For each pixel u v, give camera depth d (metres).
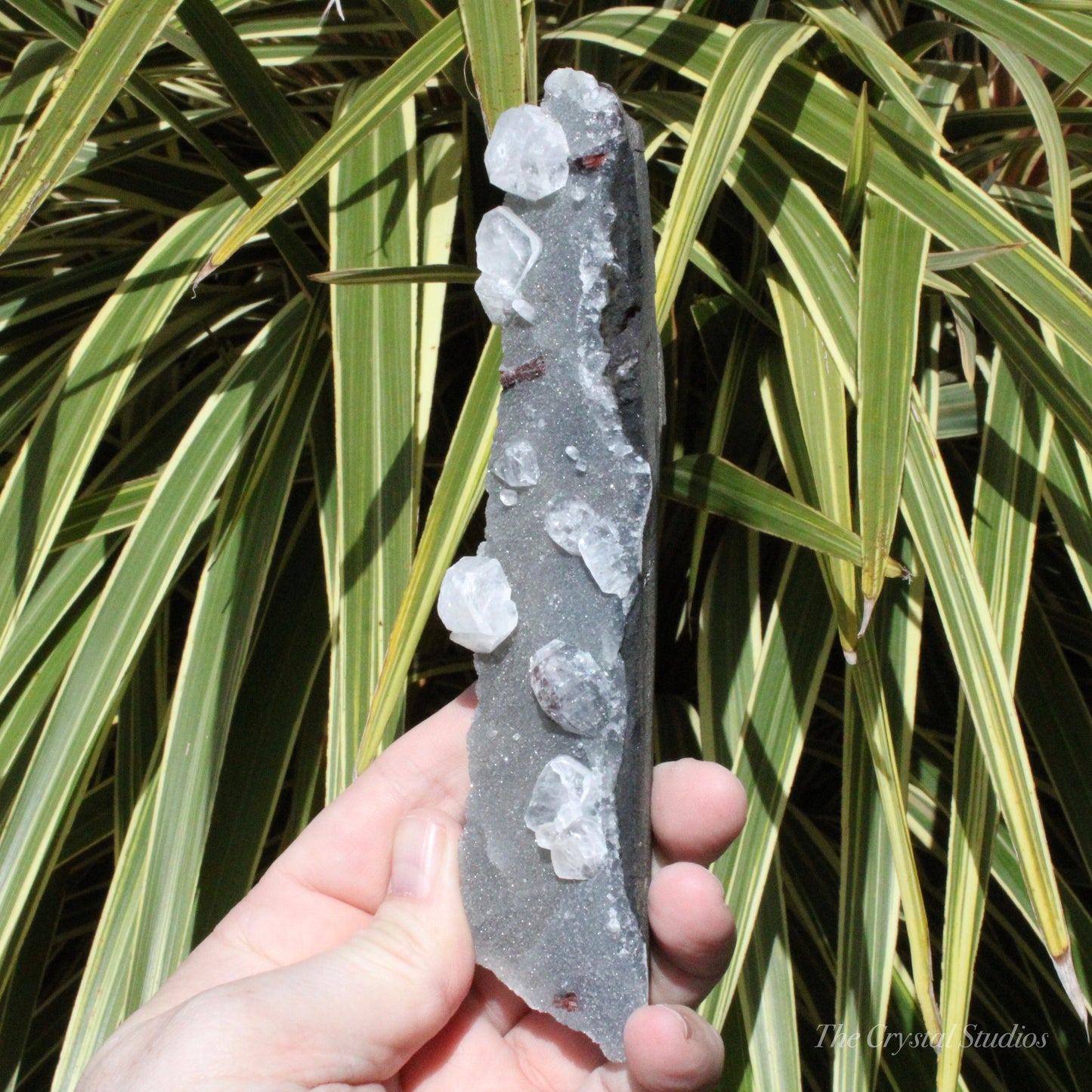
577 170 0.29
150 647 0.38
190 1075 0.28
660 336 0.30
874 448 0.29
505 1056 0.32
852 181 0.32
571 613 0.29
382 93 0.30
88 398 0.34
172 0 0.29
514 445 0.29
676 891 0.32
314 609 0.38
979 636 0.31
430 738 0.33
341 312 0.34
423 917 0.30
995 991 0.40
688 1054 0.29
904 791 0.34
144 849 0.34
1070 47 0.34
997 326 0.33
